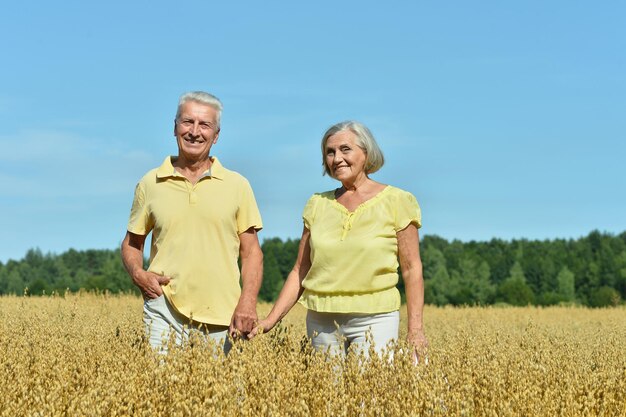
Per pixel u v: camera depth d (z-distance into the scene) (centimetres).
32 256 10725
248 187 700
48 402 500
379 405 513
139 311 1459
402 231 673
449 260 10138
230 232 681
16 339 734
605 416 572
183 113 669
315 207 699
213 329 672
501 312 2714
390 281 665
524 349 852
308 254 709
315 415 526
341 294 662
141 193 696
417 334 666
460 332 992
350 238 662
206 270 669
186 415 479
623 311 3081
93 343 689
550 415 534
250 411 495
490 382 551
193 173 686
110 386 515
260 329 657
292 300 709
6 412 495
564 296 9069
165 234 675
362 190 683
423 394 506
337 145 671
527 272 10338
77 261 10638
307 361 606
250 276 688
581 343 1121
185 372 543
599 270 10100
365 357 583
